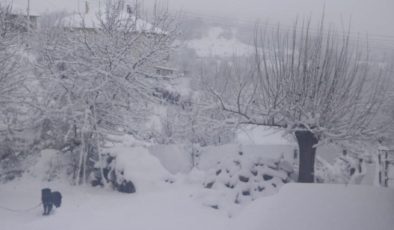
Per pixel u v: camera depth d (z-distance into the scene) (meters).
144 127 21.08
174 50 21.14
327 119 16.03
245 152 20.50
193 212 13.45
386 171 15.09
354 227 6.60
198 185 17.23
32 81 19.23
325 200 7.31
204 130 19.03
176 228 11.92
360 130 16.12
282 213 7.32
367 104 16.44
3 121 18.61
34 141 19.80
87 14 26.14
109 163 18.58
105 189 17.98
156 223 12.45
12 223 13.14
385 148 16.77
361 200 7.15
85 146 19.19
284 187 8.16
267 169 15.51
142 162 17.98
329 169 20.11
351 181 18.64
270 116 16.44
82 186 18.45
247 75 18.09
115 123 19.78
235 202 14.12
